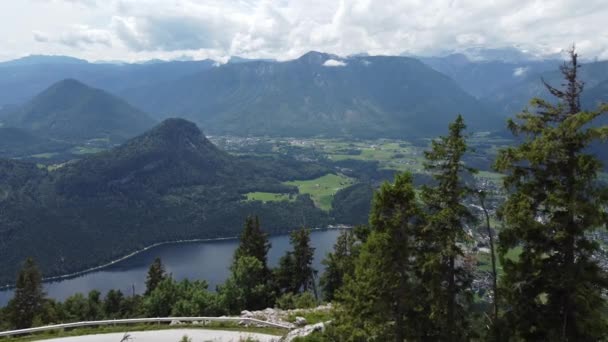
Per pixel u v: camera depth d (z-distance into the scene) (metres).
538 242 18.28
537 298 18.98
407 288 20.25
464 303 20.83
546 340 18.44
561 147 17.17
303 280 63.88
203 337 29.16
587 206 16.62
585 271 17.48
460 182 19.88
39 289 65.25
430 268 19.33
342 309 25.64
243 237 67.31
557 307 18.55
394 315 20.72
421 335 20.45
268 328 31.31
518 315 18.94
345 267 49.88
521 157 18.06
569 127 16.81
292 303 48.34
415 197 20.08
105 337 29.33
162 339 28.72
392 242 19.69
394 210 20.30
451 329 20.03
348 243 54.06
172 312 48.56
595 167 16.77
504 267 19.17
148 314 52.81
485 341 19.72
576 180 17.06
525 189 18.23
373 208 20.59
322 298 55.62
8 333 28.94
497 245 19.16
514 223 17.92
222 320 32.56
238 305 52.03
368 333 21.39
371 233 20.61
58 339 29.06
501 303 20.05
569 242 17.66
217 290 55.72
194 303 48.75
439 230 19.67
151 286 74.06
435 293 19.91
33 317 62.28
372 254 20.39
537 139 17.67
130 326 32.03
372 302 20.80
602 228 17.08
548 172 17.88
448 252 18.84
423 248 20.38
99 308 70.94
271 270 65.94
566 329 18.11
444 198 19.66
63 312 67.44
